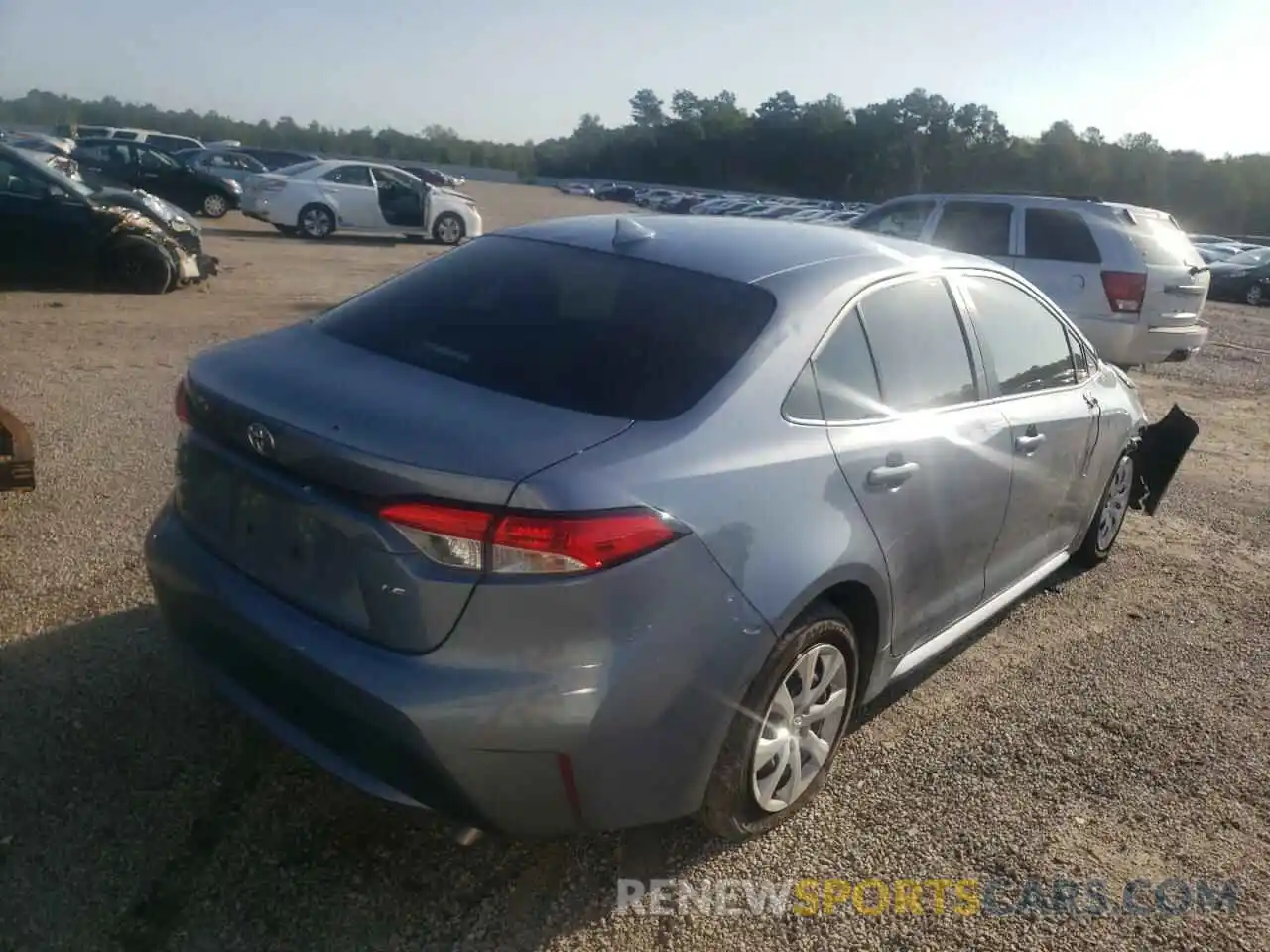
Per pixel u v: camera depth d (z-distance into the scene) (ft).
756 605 9.49
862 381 11.35
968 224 37.14
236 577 9.73
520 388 9.79
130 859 9.75
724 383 9.99
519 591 8.32
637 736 8.90
